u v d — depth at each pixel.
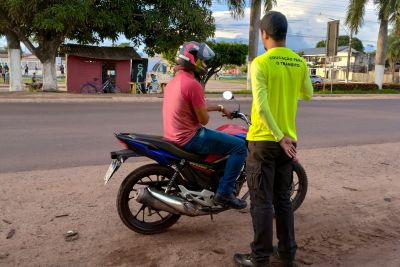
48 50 22.94
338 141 10.09
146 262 3.79
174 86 4.16
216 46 29.52
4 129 10.27
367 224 4.81
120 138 4.12
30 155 7.60
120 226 4.51
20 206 4.91
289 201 3.72
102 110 15.02
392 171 7.12
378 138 10.76
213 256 3.94
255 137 3.53
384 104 22.05
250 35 26.95
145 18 22.61
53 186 5.66
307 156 8.02
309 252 4.11
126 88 26.31
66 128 10.66
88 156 7.62
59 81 44.28
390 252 4.16
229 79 72.19
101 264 3.72
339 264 3.90
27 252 3.88
